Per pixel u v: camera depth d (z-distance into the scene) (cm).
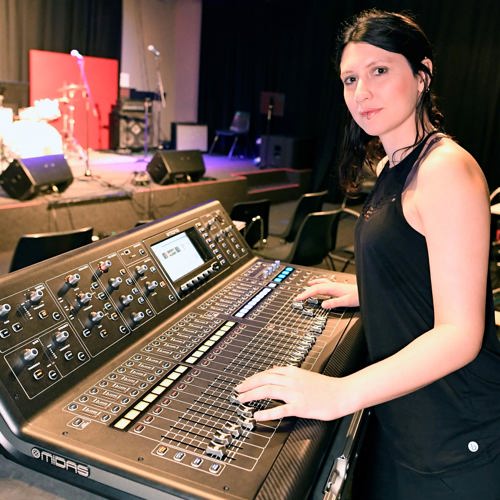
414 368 72
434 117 92
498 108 676
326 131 791
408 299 89
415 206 81
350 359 96
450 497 94
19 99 574
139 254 105
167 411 75
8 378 72
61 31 763
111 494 65
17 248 274
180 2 940
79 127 793
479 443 92
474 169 78
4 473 72
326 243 363
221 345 95
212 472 64
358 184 122
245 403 78
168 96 966
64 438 69
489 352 92
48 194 454
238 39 960
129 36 880
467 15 669
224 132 903
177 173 539
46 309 81
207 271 120
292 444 70
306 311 110
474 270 74
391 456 103
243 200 626
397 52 81
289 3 862
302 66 838
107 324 89
